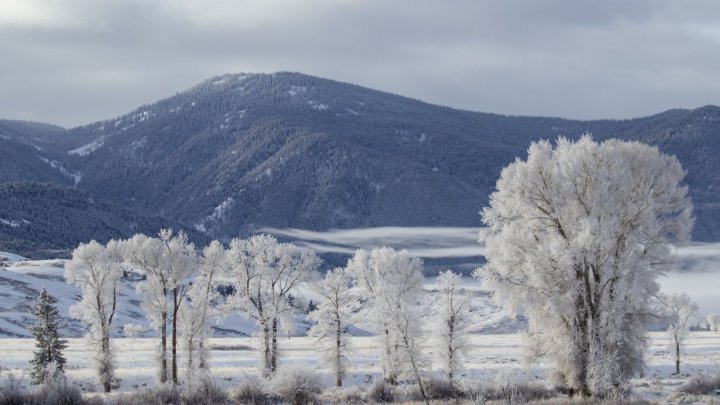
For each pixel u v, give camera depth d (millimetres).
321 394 56781
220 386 55062
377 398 54250
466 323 69500
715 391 42906
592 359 42656
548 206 46281
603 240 42281
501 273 46062
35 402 49125
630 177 44188
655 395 47625
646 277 43906
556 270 43281
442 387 55719
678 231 44844
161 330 68750
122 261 71375
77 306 70188
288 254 72062
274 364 70812
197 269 70000
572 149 46000
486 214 48500
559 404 40938
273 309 70438
